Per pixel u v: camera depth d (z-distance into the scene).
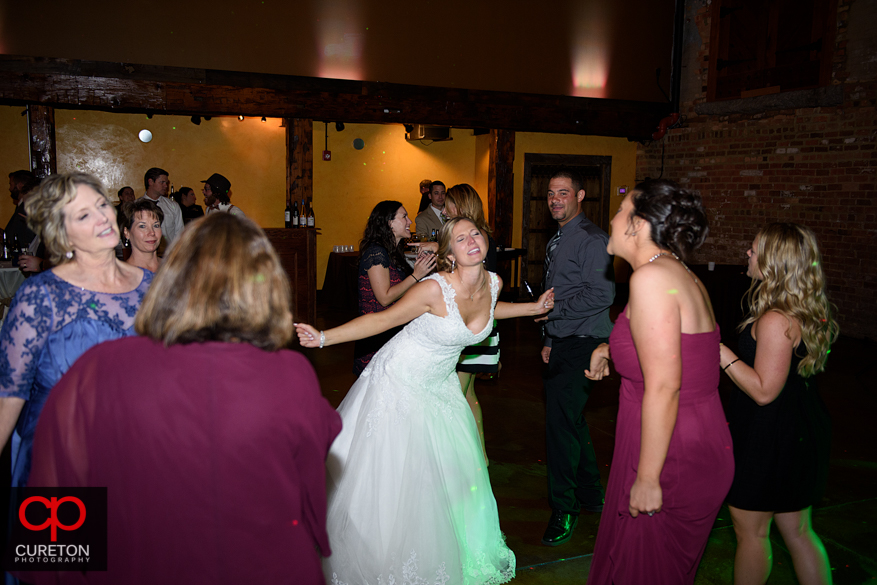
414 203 9.18
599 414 4.27
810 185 7.04
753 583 1.88
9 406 1.52
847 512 2.91
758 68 7.67
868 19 6.41
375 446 2.16
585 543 2.61
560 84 8.24
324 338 2.06
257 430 1.02
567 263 2.63
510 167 8.62
